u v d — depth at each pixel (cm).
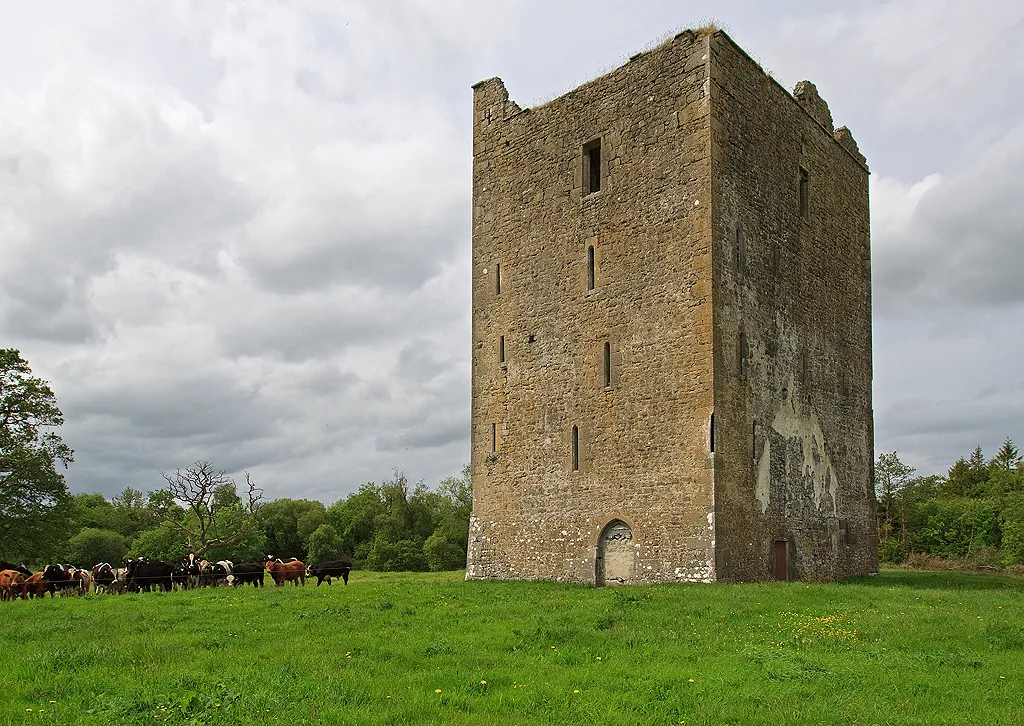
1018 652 1139
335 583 2881
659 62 2367
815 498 2517
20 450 3681
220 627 1450
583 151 2533
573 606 1655
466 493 6988
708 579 2050
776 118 2545
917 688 932
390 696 896
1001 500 5712
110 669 1072
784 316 2467
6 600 2261
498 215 2764
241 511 5900
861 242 2978
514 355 2630
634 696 905
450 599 1889
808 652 1148
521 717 833
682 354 2192
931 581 2569
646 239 2322
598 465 2339
